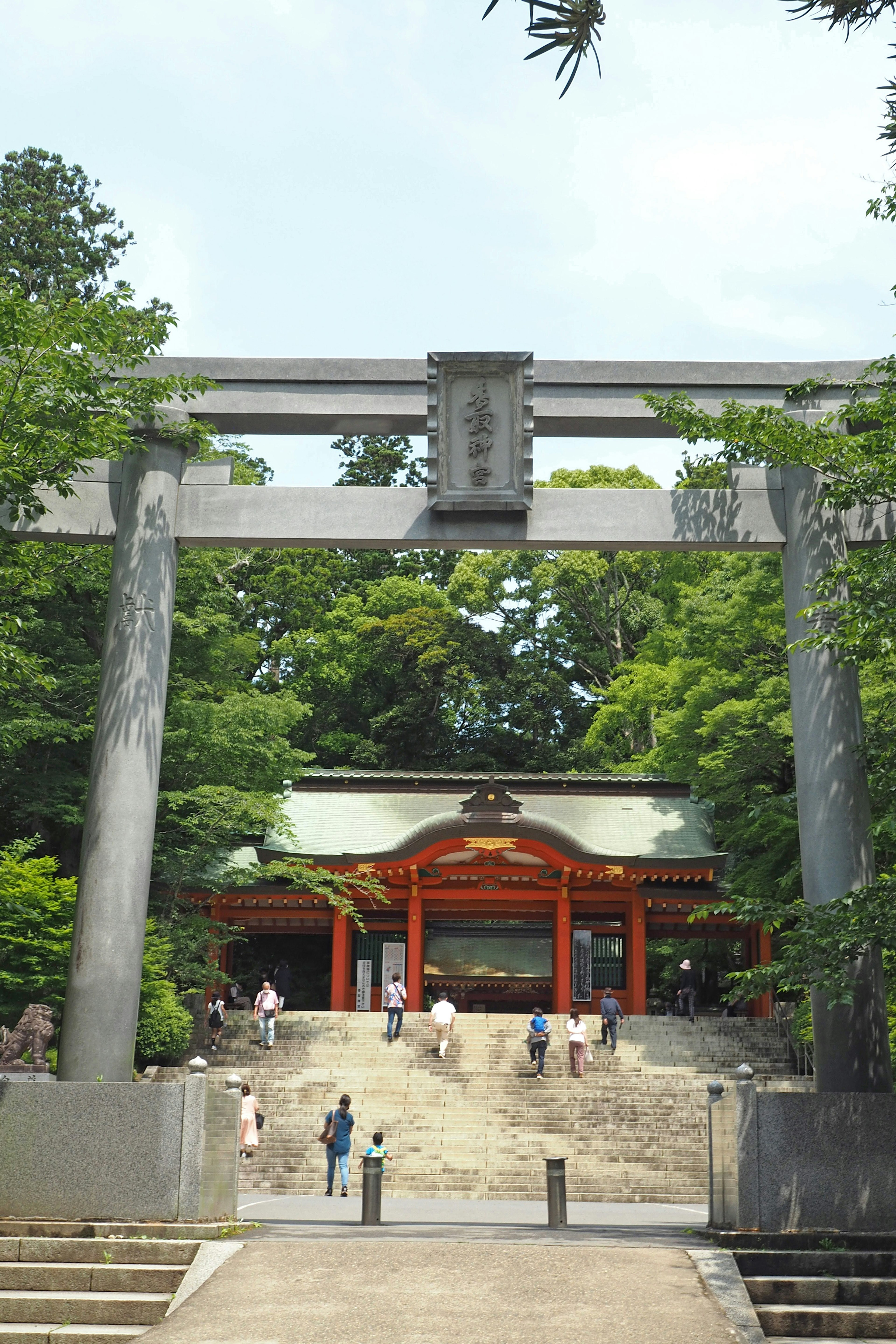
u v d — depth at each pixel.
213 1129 10.84
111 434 12.06
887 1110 10.51
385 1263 8.91
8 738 19.12
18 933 20.80
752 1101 10.50
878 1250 9.75
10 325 11.59
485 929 33.81
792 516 13.28
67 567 14.36
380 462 61.91
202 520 13.35
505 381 13.51
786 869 26.48
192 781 27.86
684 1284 8.49
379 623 53.66
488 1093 22.06
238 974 37.94
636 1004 31.11
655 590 48.12
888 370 11.86
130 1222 10.16
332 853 31.16
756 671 28.02
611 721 43.03
